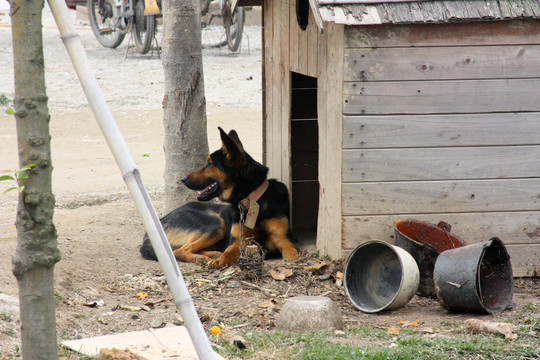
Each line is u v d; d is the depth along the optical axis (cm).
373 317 544
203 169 728
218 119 1669
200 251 763
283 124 803
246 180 720
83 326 506
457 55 609
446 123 620
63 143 1476
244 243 694
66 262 679
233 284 632
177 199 843
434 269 552
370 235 632
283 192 750
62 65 2336
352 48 600
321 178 699
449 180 630
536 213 640
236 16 2456
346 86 605
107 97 1903
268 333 483
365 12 586
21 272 287
